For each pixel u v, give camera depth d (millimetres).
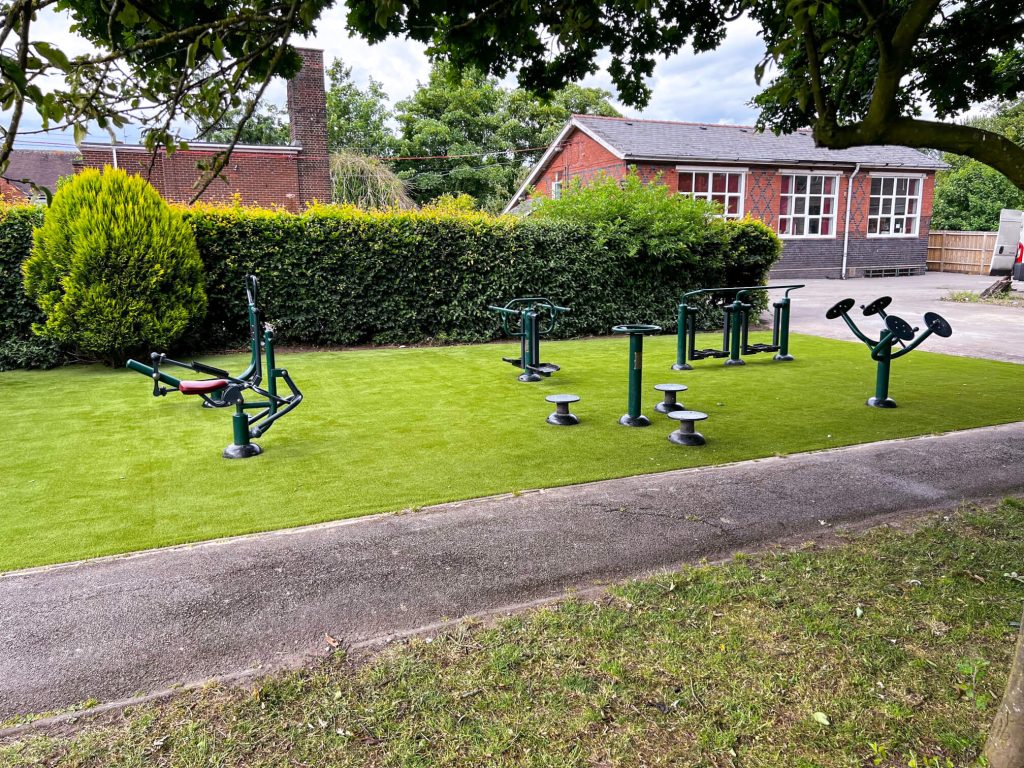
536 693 2307
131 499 4129
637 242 10992
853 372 8062
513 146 32188
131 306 8023
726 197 22297
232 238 9211
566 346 10273
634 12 4055
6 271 8172
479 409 6340
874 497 4109
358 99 30297
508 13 3164
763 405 6457
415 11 3121
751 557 3322
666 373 8117
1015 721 1871
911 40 2178
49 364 8453
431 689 2336
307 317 9734
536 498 4129
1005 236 18219
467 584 3092
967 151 2162
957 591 2932
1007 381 7438
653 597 2924
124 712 2248
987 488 4258
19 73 1368
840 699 2250
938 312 13727
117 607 2895
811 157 22828
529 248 10586
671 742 2076
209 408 6367
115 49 1946
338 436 5465
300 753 2045
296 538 3578
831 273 24047
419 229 10000
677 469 4652
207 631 2723
